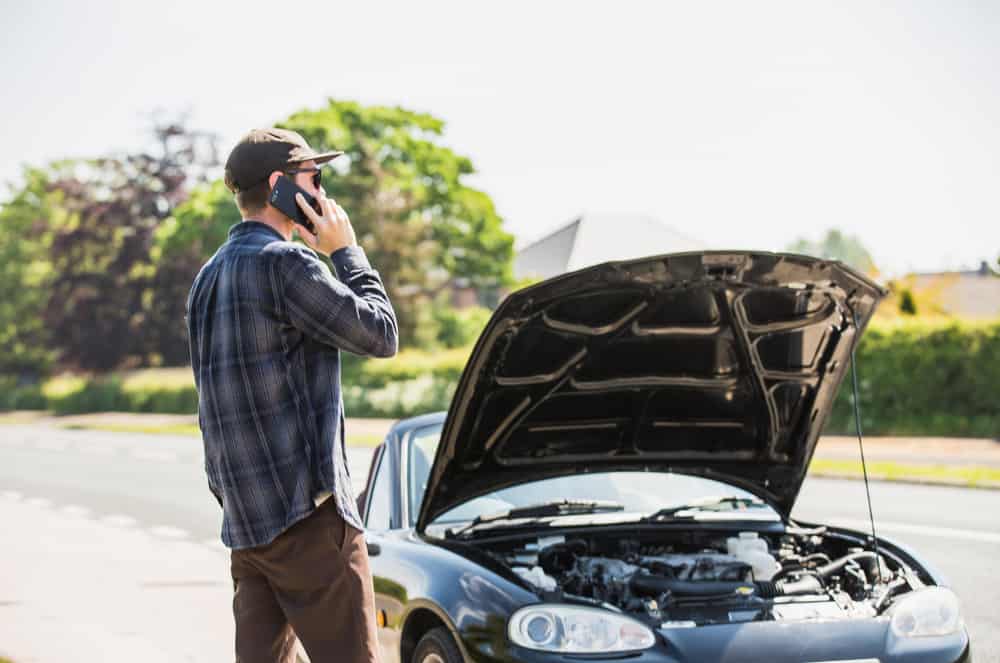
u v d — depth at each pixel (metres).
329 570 2.94
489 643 4.18
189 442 31.89
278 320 2.93
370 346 2.97
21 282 88.62
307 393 2.96
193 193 83.25
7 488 19.39
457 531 5.11
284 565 2.93
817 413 5.47
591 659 4.06
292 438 2.92
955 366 24.39
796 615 4.44
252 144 3.09
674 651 4.10
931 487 15.08
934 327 24.80
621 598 4.70
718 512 5.57
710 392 5.34
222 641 7.05
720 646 4.12
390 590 4.83
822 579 4.91
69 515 14.92
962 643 4.28
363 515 5.57
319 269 2.94
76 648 6.77
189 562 10.55
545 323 4.60
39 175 90.56
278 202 3.04
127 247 86.75
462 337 66.31
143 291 86.50
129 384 63.81
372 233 65.06
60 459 26.50
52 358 88.38
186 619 7.75
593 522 5.27
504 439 5.11
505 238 70.00
